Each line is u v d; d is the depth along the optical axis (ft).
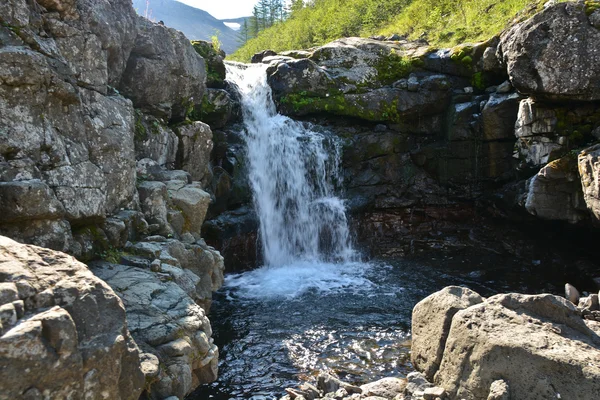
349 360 21.09
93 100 18.51
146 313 14.32
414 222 41.55
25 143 14.53
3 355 7.98
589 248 33.01
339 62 42.16
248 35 129.18
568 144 31.91
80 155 16.63
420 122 41.32
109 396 9.52
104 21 19.94
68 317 8.86
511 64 31.58
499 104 36.55
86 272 10.27
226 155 34.53
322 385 17.56
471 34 45.98
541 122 32.50
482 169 38.91
